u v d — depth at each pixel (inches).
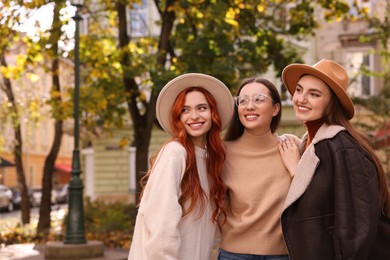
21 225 648.4
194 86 159.8
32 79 600.1
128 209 754.8
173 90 159.5
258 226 161.5
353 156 144.9
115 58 581.3
